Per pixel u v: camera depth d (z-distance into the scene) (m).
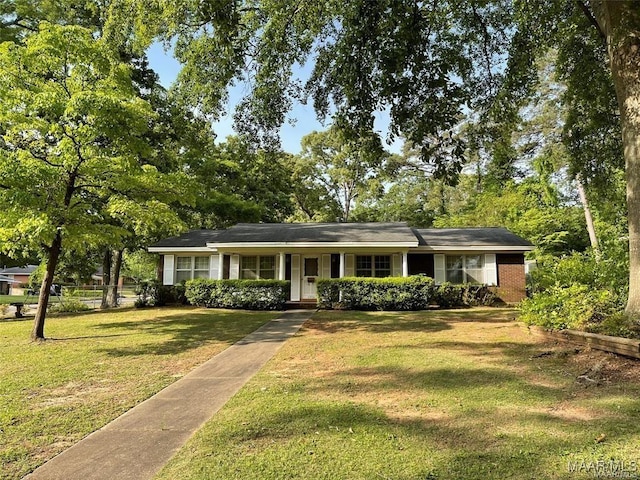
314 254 18.44
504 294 17.47
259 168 28.55
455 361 6.73
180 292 18.23
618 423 3.94
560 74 11.33
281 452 3.60
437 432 3.92
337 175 37.75
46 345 9.27
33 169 8.88
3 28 16.41
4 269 41.00
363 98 8.01
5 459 3.67
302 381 5.96
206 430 4.19
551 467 3.15
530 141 23.22
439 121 8.04
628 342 5.79
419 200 39.88
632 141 6.88
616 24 6.93
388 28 7.43
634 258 6.84
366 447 3.64
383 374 6.14
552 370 5.91
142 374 6.68
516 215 26.02
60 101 9.12
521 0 8.79
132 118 9.39
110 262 22.02
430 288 15.15
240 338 9.77
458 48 9.43
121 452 3.75
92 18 16.11
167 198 11.15
